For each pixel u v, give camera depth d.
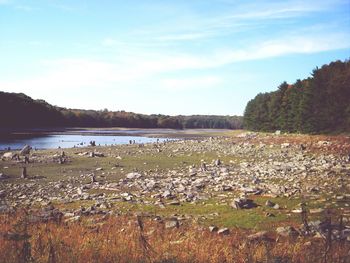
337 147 54.28
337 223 16.50
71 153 60.62
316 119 78.81
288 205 22.33
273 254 11.02
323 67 85.25
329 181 30.02
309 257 11.03
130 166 45.03
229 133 149.25
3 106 168.12
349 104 72.31
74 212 20.73
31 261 9.62
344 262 10.67
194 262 10.82
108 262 10.34
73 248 11.38
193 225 17.61
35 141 102.31
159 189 29.45
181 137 135.12
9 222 15.93
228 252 11.76
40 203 24.56
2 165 45.62
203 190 28.28
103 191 29.09
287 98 99.31
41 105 197.62
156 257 10.80
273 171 36.75
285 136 81.88
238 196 25.75
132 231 15.02
